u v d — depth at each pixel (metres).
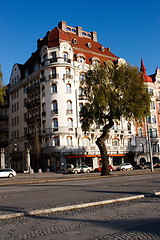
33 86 56.00
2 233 6.07
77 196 11.88
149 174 29.72
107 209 8.59
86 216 7.59
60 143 48.91
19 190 16.14
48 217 7.61
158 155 63.56
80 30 62.28
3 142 66.25
